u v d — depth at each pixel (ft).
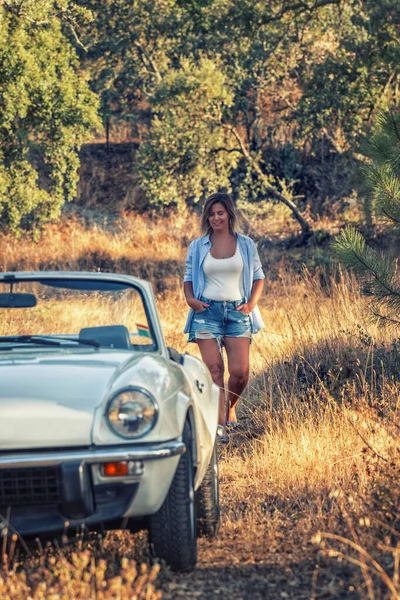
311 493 32.45
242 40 157.58
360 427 37.52
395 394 40.81
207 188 160.45
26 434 21.77
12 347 27.81
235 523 29.78
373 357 48.16
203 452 25.94
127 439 21.95
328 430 38.91
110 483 21.86
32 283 28.81
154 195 156.46
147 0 199.93
